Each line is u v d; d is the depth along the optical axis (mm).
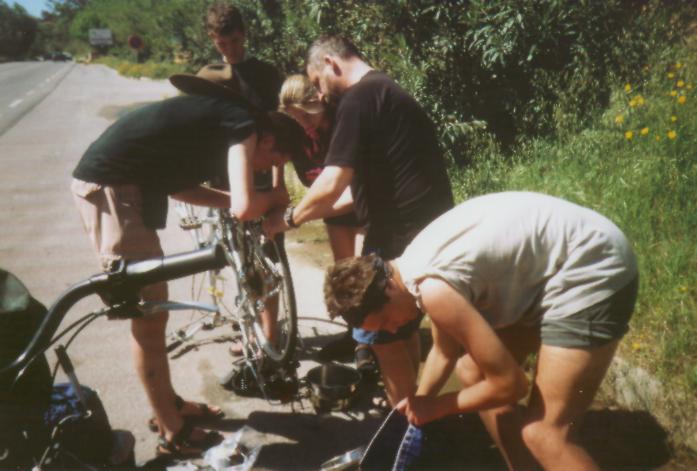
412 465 2387
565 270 2045
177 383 3533
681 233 4055
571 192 4789
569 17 6332
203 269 2018
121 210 2664
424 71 6316
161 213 2777
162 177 2703
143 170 2662
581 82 6133
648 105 5789
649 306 3436
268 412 3264
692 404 2811
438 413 2168
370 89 2684
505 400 2027
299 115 3201
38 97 25078
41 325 2016
